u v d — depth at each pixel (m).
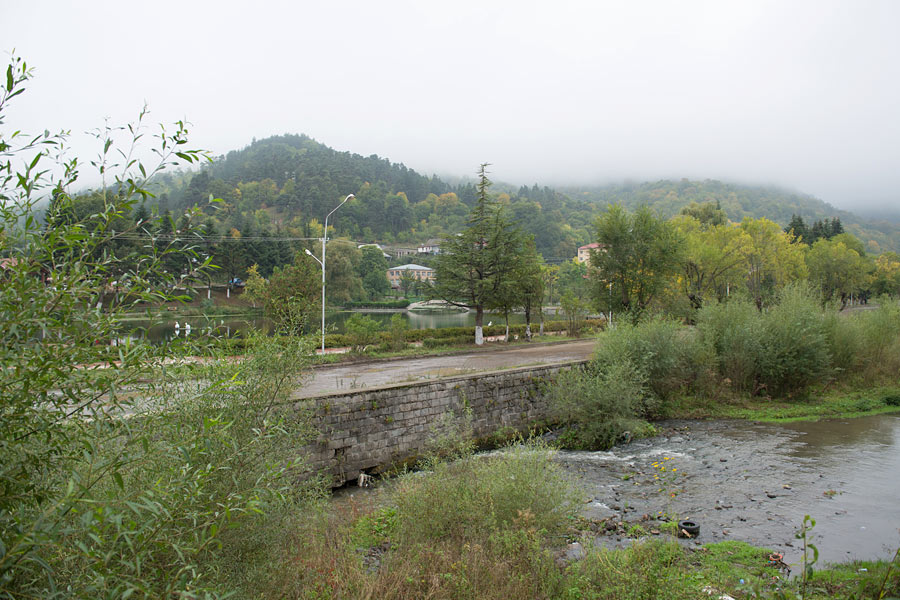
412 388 13.76
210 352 3.99
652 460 13.45
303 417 7.29
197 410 4.12
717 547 7.86
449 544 6.67
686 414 18.66
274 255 69.25
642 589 5.71
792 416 18.45
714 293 41.19
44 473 2.96
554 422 17.45
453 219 196.62
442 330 33.12
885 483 11.34
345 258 77.50
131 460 2.97
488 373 16.08
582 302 41.50
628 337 19.19
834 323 22.80
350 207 167.62
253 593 4.05
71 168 2.92
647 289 30.56
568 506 8.09
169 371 3.87
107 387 3.03
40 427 2.78
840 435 15.87
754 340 20.56
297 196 158.00
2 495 2.66
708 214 64.62
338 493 11.47
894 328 24.80
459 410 14.96
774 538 8.42
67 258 2.92
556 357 25.86
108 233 3.04
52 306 2.76
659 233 30.62
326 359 23.09
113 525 2.92
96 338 2.90
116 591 2.49
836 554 7.81
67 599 2.55
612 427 15.11
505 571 5.92
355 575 5.45
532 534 6.63
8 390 2.73
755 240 43.25
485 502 7.38
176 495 3.00
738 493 10.76
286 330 5.99
